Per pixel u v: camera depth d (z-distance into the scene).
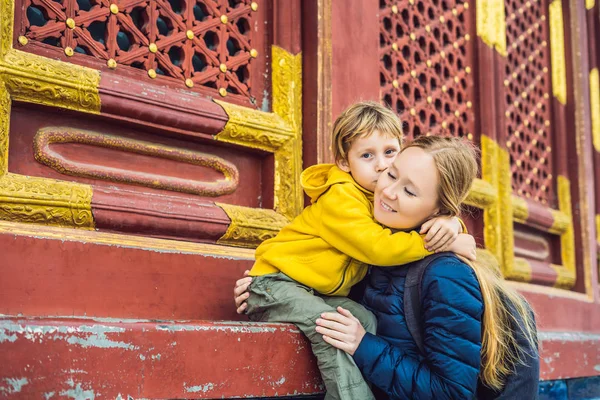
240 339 1.84
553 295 3.98
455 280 1.86
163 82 2.41
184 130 2.39
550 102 4.70
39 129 2.10
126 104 2.21
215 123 2.44
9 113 1.99
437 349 1.82
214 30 2.60
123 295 2.09
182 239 2.35
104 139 2.23
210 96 2.54
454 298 1.84
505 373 1.98
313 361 2.00
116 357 1.63
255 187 2.67
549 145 4.61
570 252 4.51
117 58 2.29
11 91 2.00
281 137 2.66
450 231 1.91
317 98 2.75
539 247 4.39
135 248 2.14
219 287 2.34
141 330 1.68
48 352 1.54
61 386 1.55
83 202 2.07
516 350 2.00
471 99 3.80
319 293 2.12
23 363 1.51
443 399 1.79
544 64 4.70
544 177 4.54
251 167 2.67
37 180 2.01
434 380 1.81
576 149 4.64
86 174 2.16
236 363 1.83
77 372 1.57
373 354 1.86
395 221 1.95
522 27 4.55
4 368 1.49
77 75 2.11
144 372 1.67
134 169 2.32
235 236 2.47
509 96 4.22
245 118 2.54
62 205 2.02
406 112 3.25
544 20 4.78
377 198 1.99
